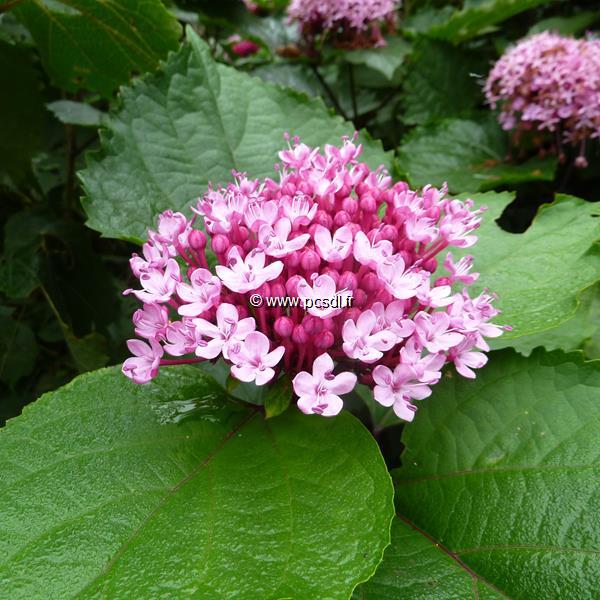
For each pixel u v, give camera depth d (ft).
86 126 1.28
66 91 1.35
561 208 0.86
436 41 1.60
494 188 1.42
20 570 0.48
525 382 0.67
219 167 0.91
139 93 0.90
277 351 0.56
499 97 1.39
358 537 0.51
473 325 0.60
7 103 1.13
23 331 1.07
